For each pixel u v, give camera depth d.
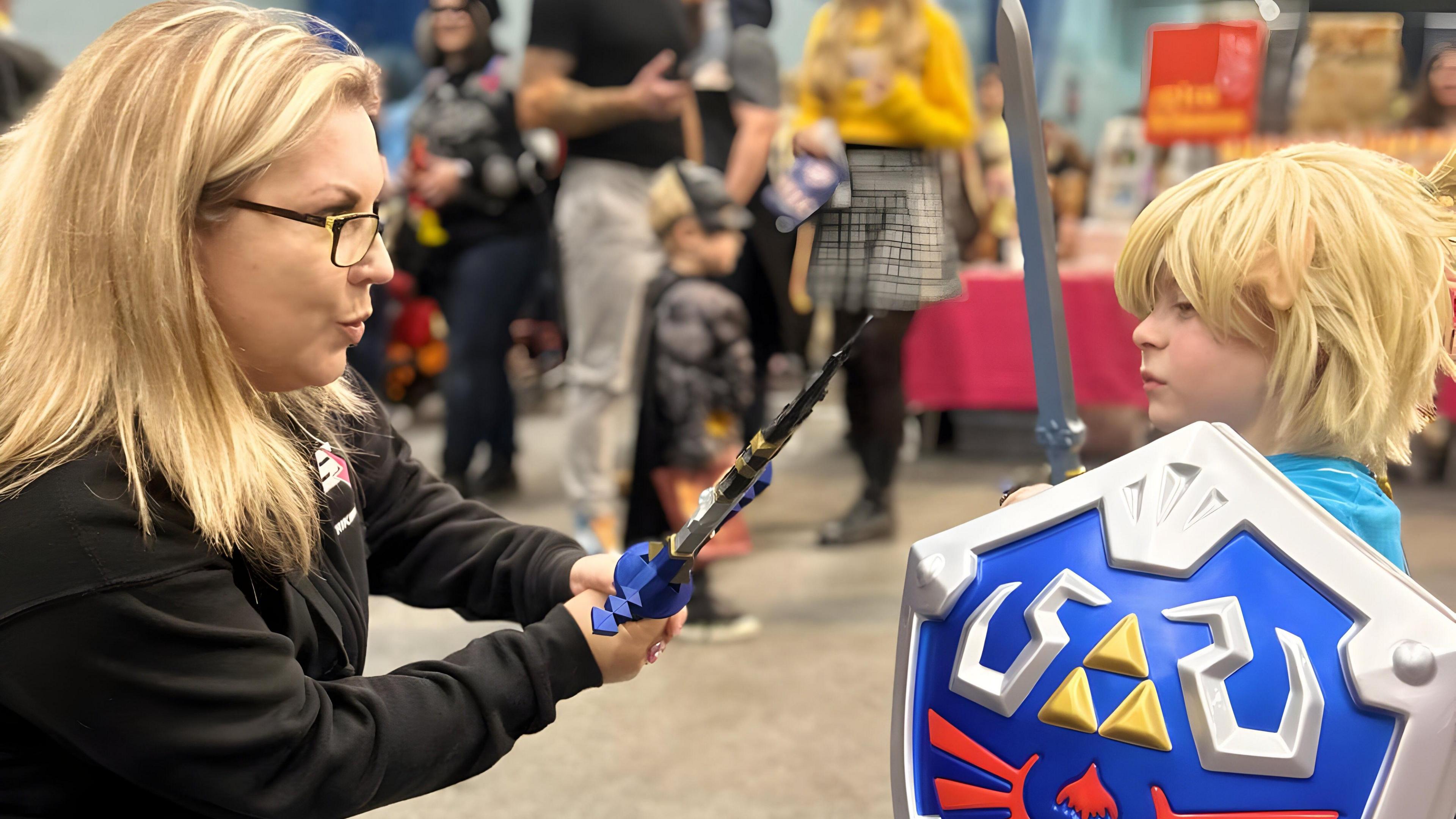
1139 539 0.70
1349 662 0.64
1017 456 4.60
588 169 2.95
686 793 1.95
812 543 3.44
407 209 3.76
